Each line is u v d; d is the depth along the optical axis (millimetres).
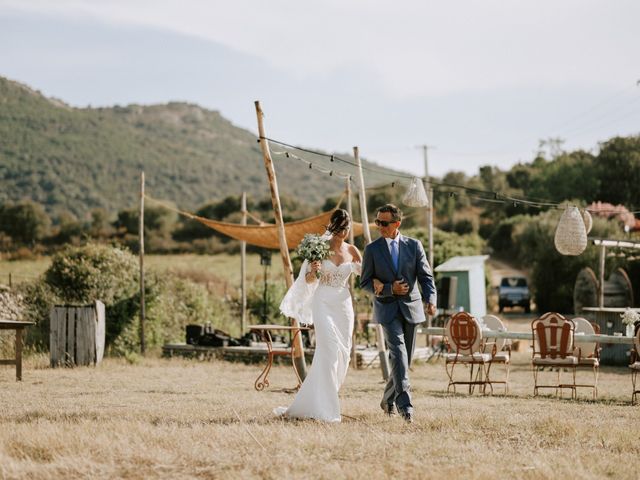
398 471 6035
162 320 22672
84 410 9320
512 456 6695
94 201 118688
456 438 7512
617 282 24453
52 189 118812
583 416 9469
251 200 82438
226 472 5902
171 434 7352
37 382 13648
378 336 15125
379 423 8328
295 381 14430
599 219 38500
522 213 68125
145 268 22859
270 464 6203
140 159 144500
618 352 20375
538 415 9305
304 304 8812
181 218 80312
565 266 37625
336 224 8734
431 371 17375
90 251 22469
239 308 27844
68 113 157375
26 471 5977
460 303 28109
